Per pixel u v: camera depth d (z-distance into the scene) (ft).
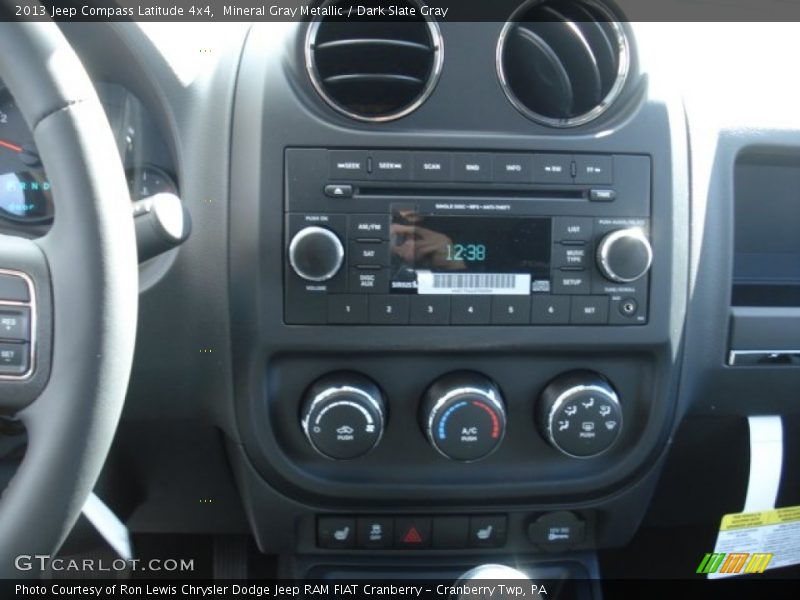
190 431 3.50
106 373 2.24
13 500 2.29
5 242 2.20
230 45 3.09
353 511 3.42
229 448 3.45
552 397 3.17
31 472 2.27
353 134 2.92
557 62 3.00
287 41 2.93
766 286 3.67
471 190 2.97
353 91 2.95
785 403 3.57
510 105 2.97
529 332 3.05
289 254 2.94
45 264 2.21
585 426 3.15
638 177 3.02
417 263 2.99
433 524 3.46
